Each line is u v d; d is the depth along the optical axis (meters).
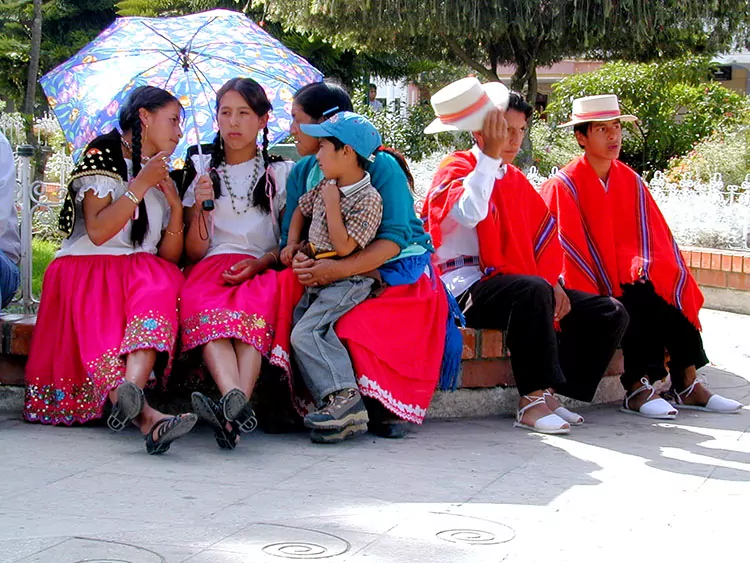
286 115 5.47
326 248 4.52
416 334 4.61
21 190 5.72
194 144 5.39
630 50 15.52
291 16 16.27
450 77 25.77
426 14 14.39
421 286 4.70
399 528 3.28
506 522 3.40
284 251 4.69
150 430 4.11
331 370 4.38
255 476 3.88
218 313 4.35
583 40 14.80
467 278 5.10
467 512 3.49
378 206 4.52
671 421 5.21
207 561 2.91
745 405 5.60
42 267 7.43
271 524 3.27
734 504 3.71
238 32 5.44
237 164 4.79
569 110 19.00
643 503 3.68
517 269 5.04
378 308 4.54
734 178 14.02
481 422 4.97
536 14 14.15
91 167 4.45
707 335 7.74
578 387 5.16
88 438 4.37
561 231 5.57
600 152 5.59
